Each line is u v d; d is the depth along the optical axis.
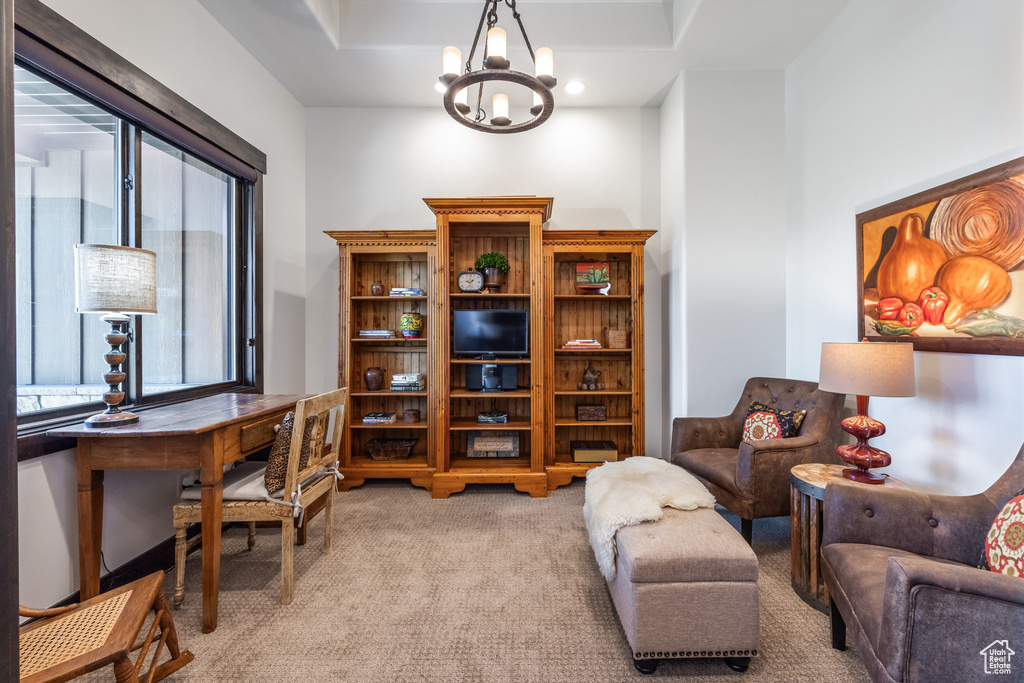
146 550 2.11
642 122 3.70
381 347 3.66
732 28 2.75
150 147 2.25
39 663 1.02
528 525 2.62
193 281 2.58
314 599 1.88
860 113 2.45
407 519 2.71
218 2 2.53
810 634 1.65
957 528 1.40
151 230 2.26
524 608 1.82
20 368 1.68
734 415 2.94
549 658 1.54
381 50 2.99
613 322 3.66
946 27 1.92
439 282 3.18
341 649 1.58
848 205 2.54
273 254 3.28
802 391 2.61
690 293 3.17
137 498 2.07
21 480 1.60
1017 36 1.63
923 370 2.03
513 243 3.67
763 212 3.16
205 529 1.69
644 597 1.44
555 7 2.98
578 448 3.35
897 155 2.19
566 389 3.62
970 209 1.79
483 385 3.40
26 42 1.57
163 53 2.26
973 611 1.00
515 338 3.38
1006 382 1.68
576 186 3.70
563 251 3.29
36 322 1.73
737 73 3.17
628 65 3.13
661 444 3.66
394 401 3.68
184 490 1.88
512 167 3.71
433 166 3.72
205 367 2.69
